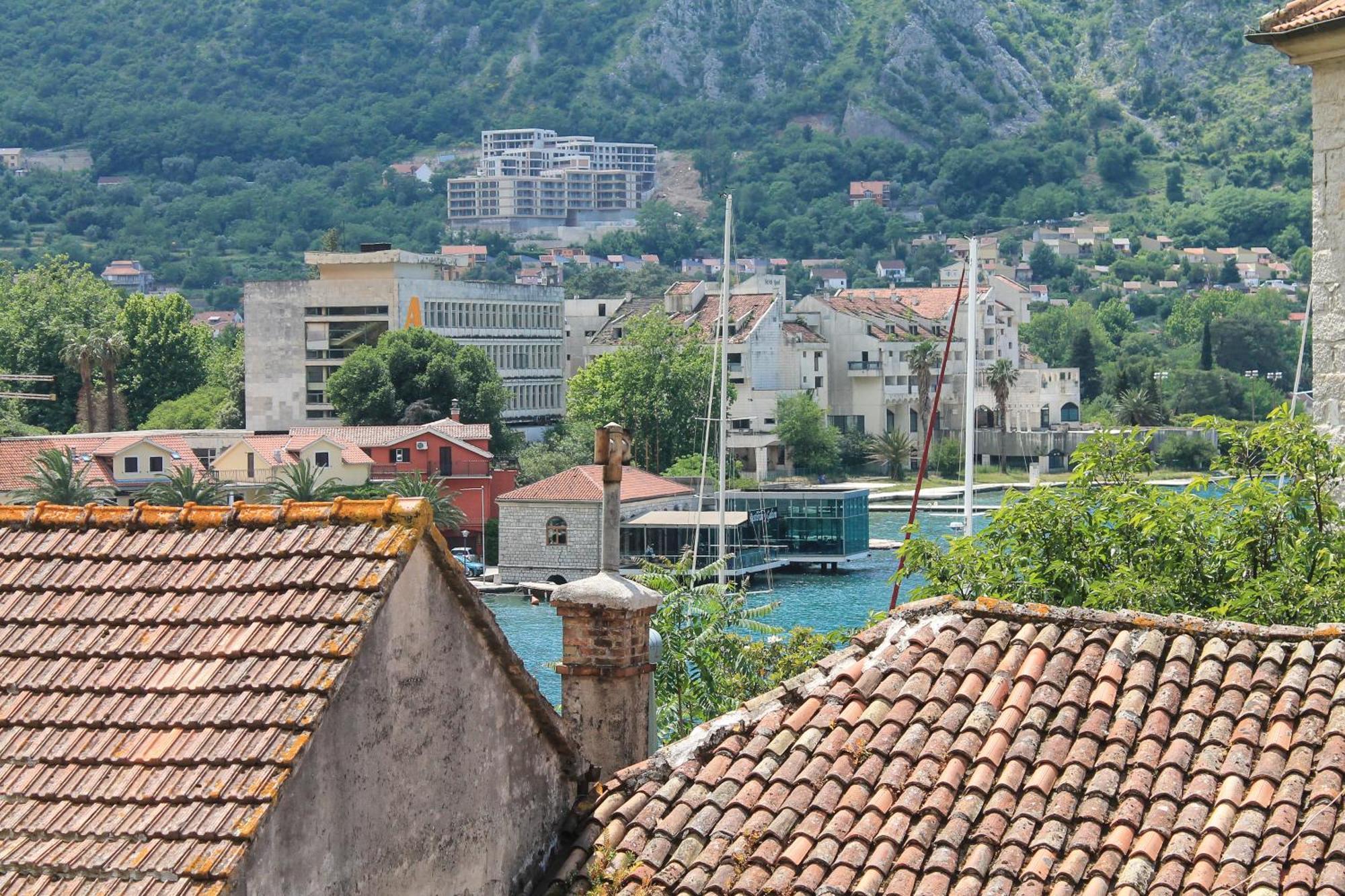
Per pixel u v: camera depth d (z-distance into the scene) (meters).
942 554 32.06
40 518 17.30
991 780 16.94
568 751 17.97
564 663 19.41
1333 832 15.74
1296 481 29.09
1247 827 15.93
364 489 137.62
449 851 16.09
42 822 14.16
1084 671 18.25
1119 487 31.39
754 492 141.00
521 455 174.00
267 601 15.63
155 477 136.00
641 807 17.66
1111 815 16.45
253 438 146.62
